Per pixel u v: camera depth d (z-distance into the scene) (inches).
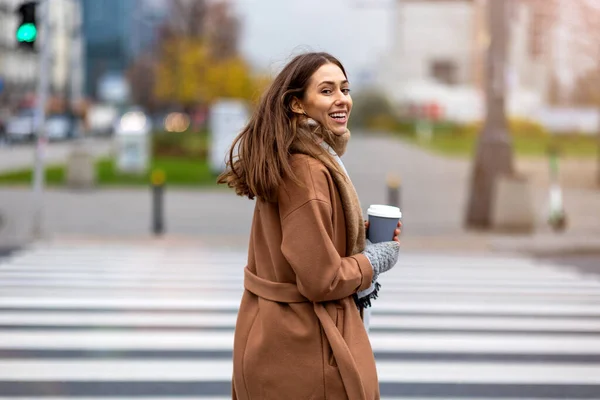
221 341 255.9
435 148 1770.4
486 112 612.1
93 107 2770.7
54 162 1193.4
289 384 100.6
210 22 2337.6
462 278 408.2
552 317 305.9
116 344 250.5
